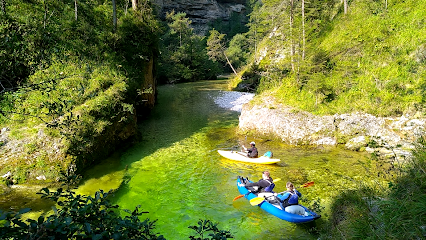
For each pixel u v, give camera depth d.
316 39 16.81
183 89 30.25
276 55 22.42
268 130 12.34
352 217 4.95
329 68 14.22
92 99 10.20
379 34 13.70
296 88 13.63
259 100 14.09
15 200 6.65
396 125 10.61
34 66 10.38
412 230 3.50
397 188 4.79
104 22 15.45
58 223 1.99
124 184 8.12
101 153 9.59
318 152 10.54
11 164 7.57
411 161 5.38
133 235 2.46
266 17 18.12
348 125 11.23
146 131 13.81
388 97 11.39
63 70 10.98
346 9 16.77
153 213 6.64
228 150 11.11
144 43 16.23
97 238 2.01
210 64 43.72
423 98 10.80
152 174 8.84
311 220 5.86
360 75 12.95
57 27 12.44
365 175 8.14
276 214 6.34
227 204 7.10
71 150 8.12
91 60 12.34
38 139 8.23
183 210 6.80
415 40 12.52
